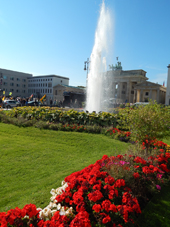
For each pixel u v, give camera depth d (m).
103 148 8.06
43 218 2.96
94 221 3.03
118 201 3.40
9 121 13.35
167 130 6.27
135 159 4.86
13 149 7.48
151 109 6.27
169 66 58.00
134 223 3.09
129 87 79.38
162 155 5.60
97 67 25.30
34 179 5.12
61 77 94.88
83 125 11.45
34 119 12.90
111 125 11.43
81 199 3.17
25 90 102.69
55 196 3.52
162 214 3.49
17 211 2.82
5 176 5.25
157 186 4.13
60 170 5.73
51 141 8.96
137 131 6.23
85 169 4.37
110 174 4.02
